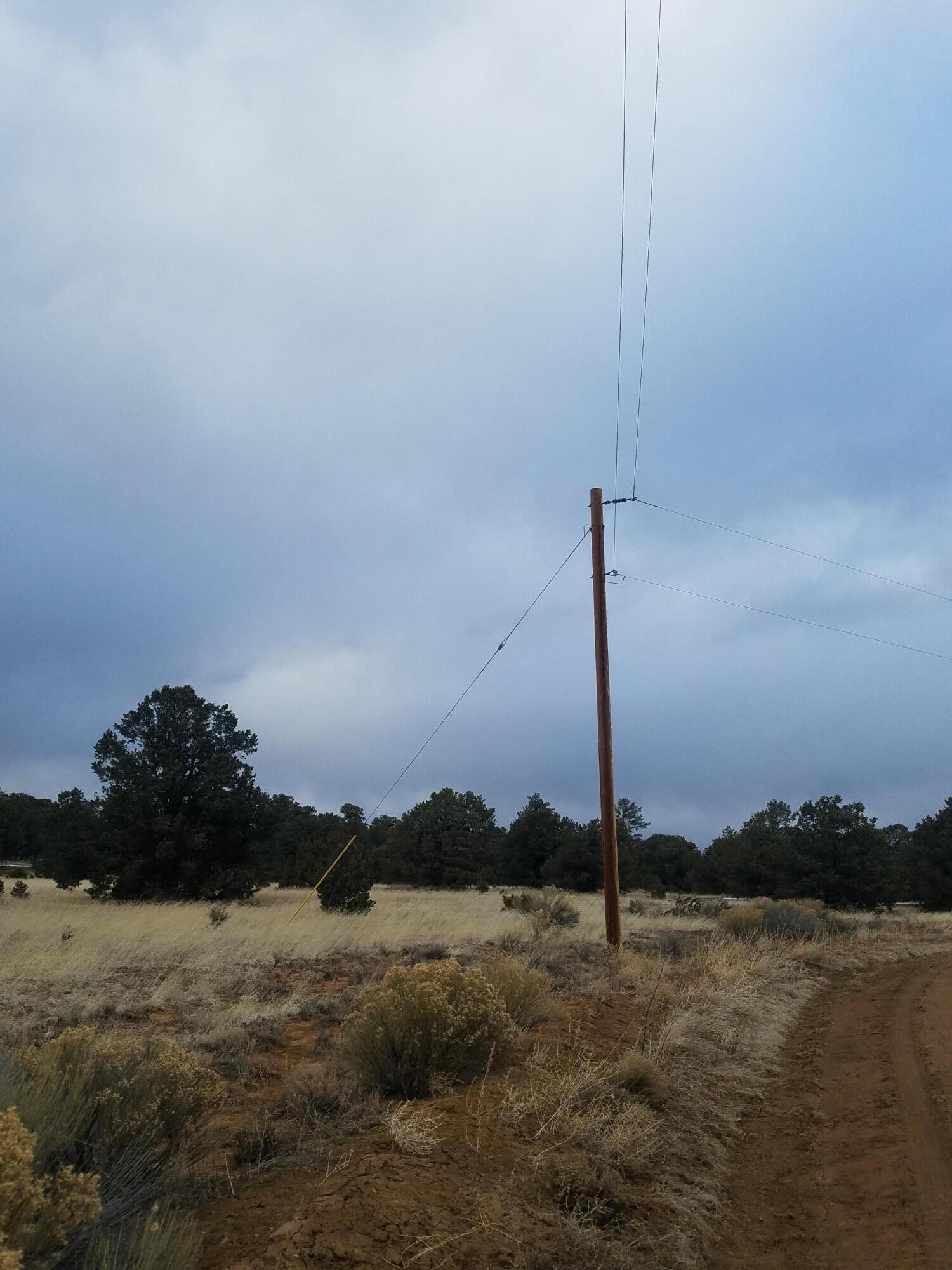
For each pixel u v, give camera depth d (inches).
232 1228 182.9
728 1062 362.3
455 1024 286.5
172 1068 218.8
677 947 754.2
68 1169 152.2
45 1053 222.7
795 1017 494.9
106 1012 406.6
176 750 1531.7
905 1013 489.7
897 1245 196.4
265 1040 366.3
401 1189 194.2
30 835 3164.4
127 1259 147.8
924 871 2064.5
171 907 1067.9
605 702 730.8
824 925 964.6
